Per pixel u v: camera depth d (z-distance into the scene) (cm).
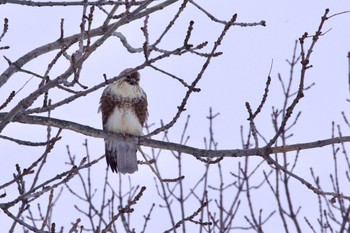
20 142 917
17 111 877
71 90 885
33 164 880
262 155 972
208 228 1200
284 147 974
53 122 1001
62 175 904
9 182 867
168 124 1003
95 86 853
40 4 987
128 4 816
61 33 905
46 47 1081
